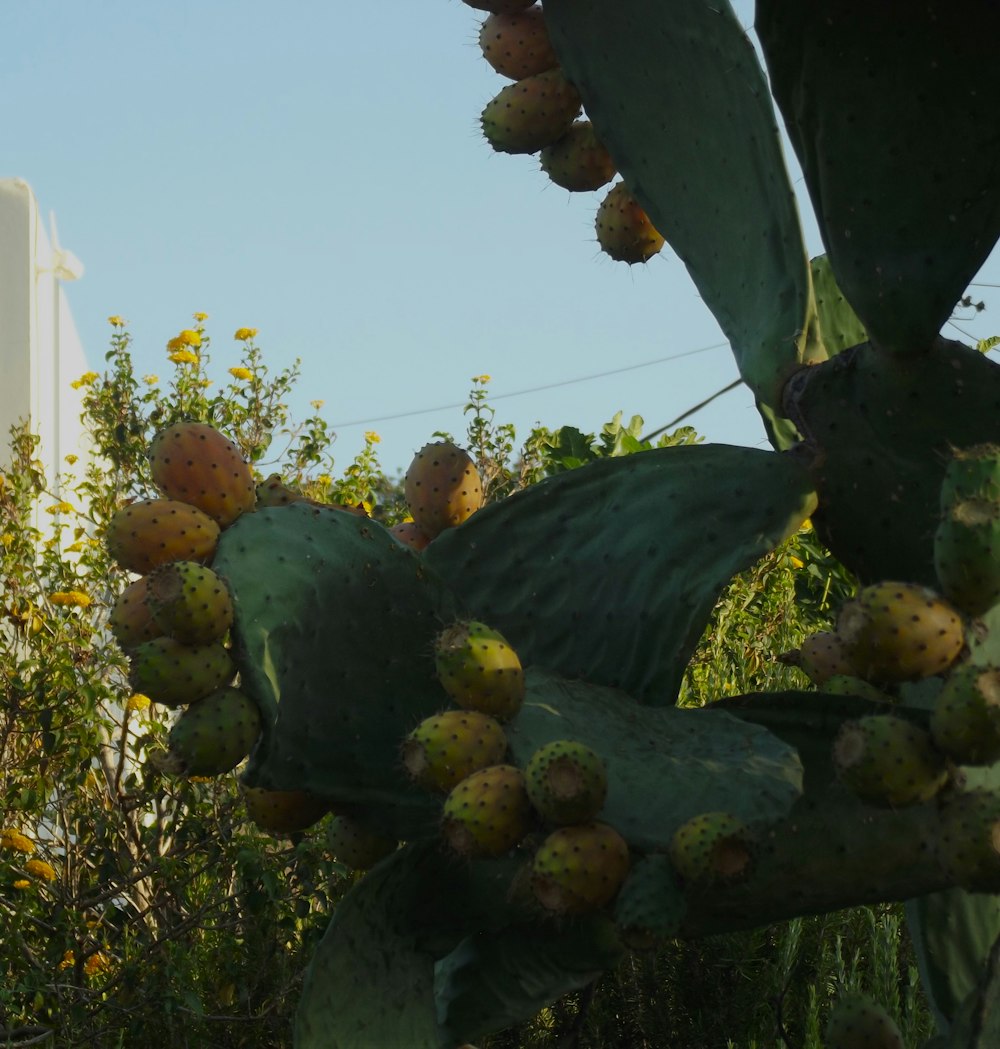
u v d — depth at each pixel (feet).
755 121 9.63
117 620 8.85
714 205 10.03
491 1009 9.48
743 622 19.17
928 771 7.00
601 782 7.62
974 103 8.10
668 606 9.07
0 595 18.07
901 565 9.02
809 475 9.13
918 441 8.87
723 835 7.43
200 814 16.51
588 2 10.34
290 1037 15.06
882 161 8.34
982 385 8.74
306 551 8.67
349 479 23.24
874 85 8.21
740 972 14.40
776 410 9.55
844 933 15.57
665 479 9.30
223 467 9.10
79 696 16.71
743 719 8.59
